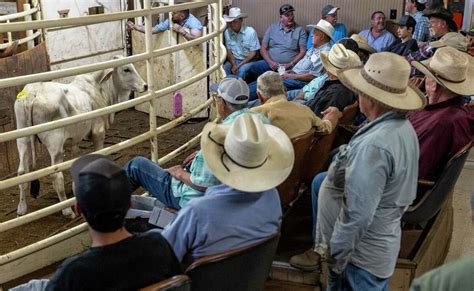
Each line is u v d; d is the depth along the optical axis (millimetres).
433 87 2945
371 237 2273
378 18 6496
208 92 6207
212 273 1903
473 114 3023
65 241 3215
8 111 4715
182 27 6230
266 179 2084
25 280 3061
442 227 3547
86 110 4172
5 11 5867
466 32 5520
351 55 3904
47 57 5449
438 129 2891
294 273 2975
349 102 3811
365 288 2311
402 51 5348
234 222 2025
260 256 2010
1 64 4637
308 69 5824
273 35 6812
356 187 2145
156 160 3693
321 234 2461
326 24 5680
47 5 5902
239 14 6777
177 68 6340
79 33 6328
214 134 2170
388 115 2246
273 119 2945
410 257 3025
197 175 2572
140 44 6750
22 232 3719
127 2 6926
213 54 5871
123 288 1661
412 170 2266
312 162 3338
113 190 1642
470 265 1286
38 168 4926
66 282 1610
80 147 5492
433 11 5031
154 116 3598
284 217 3508
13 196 4391
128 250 1694
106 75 4414
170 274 1780
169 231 2031
